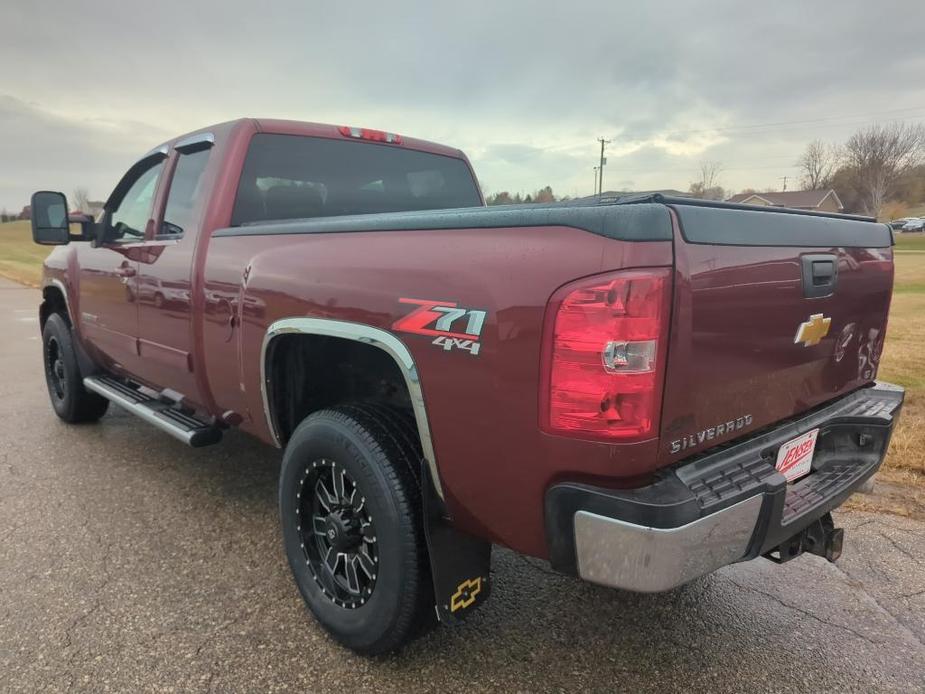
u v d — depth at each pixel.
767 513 1.94
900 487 4.02
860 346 2.72
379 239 2.23
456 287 1.92
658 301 1.65
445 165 4.28
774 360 2.14
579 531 1.75
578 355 1.67
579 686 2.32
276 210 3.38
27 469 4.28
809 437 2.42
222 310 2.93
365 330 2.20
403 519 2.17
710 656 2.49
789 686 2.34
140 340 3.77
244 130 3.27
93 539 3.32
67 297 4.75
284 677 2.33
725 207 1.90
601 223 1.67
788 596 2.91
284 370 2.77
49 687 2.26
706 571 1.80
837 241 2.42
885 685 2.35
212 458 4.50
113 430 5.14
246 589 2.88
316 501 2.59
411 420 2.33
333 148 3.63
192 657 2.43
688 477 1.84
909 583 3.02
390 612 2.23
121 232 4.20
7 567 3.04
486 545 2.30
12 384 6.79
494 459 1.89
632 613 2.77
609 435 1.67
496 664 2.42
